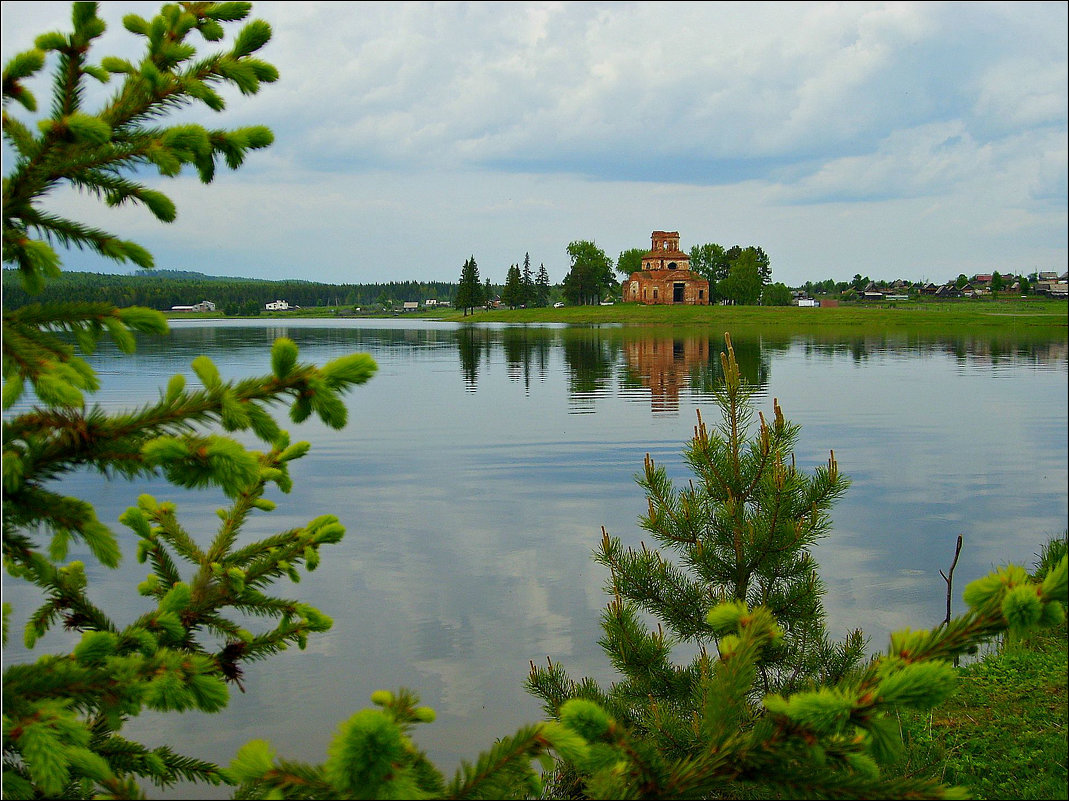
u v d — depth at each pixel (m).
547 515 13.70
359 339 75.12
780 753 2.01
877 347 63.53
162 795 5.36
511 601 9.59
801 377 39.00
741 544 5.62
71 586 3.08
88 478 15.54
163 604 2.87
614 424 24.08
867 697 1.95
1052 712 6.81
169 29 2.71
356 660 7.91
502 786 1.99
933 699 1.87
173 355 49.62
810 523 5.60
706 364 46.84
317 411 2.23
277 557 3.35
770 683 5.44
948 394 31.59
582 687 5.21
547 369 43.81
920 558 11.24
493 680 7.51
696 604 5.73
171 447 2.08
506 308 178.50
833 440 21.12
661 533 5.88
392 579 10.37
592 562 11.05
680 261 153.25
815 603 5.57
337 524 3.45
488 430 23.08
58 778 2.02
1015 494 15.05
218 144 2.71
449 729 6.59
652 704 4.84
